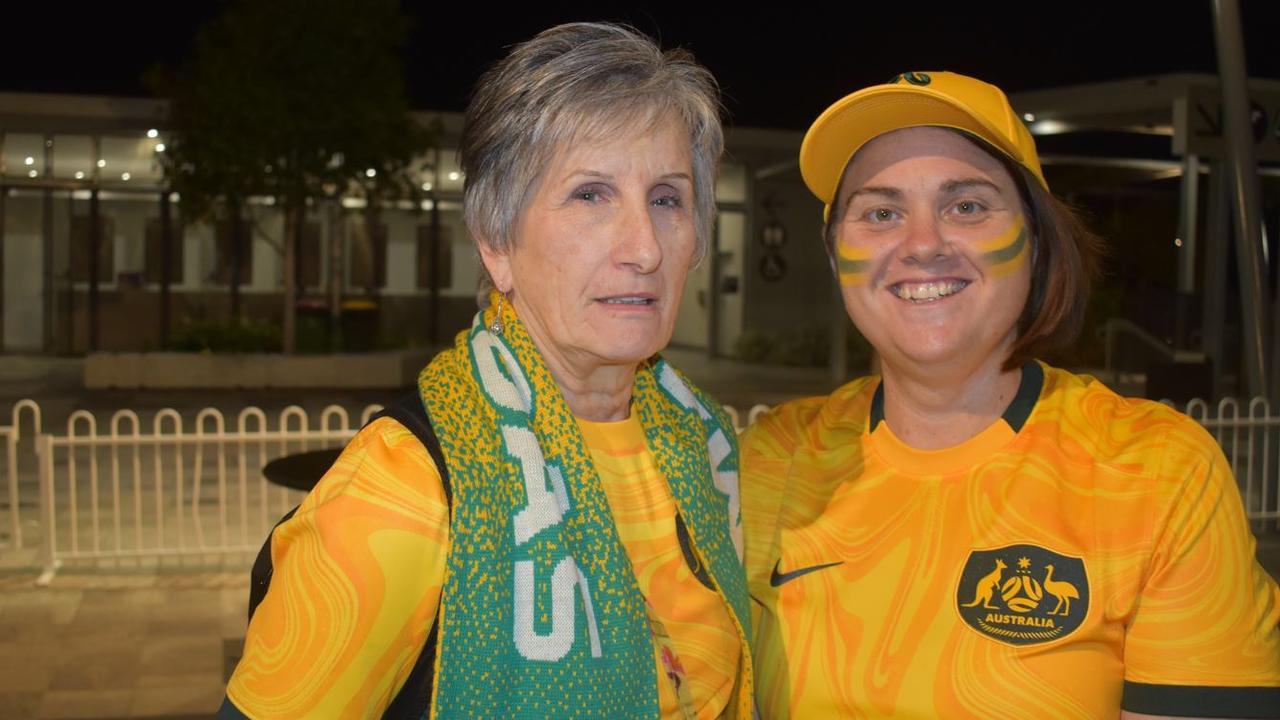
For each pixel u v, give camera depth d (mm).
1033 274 1845
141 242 22125
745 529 1982
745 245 23453
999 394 1838
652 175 1596
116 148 21734
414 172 20688
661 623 1663
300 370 17578
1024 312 1855
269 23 16953
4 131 20734
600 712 1494
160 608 6340
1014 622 1660
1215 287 17562
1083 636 1626
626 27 1637
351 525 1432
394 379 17875
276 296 22422
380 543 1427
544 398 1607
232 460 10805
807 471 1959
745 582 1806
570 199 1590
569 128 1549
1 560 7176
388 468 1463
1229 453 10906
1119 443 1711
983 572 1704
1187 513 1604
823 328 22766
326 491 1476
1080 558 1647
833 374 20234
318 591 1425
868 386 2031
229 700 1457
